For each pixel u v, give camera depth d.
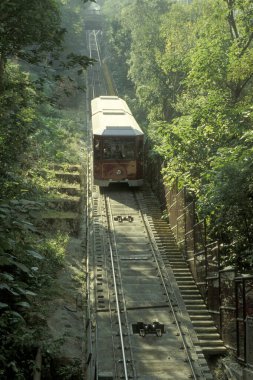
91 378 11.88
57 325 14.56
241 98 22.62
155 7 42.22
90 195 27.66
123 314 15.77
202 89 22.23
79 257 20.33
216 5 22.17
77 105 50.22
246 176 13.71
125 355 13.48
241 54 21.55
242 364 12.98
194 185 18.75
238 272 15.40
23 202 9.64
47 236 20.73
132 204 26.30
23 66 45.09
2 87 15.30
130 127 27.97
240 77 20.58
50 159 29.98
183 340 14.24
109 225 23.27
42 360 12.03
